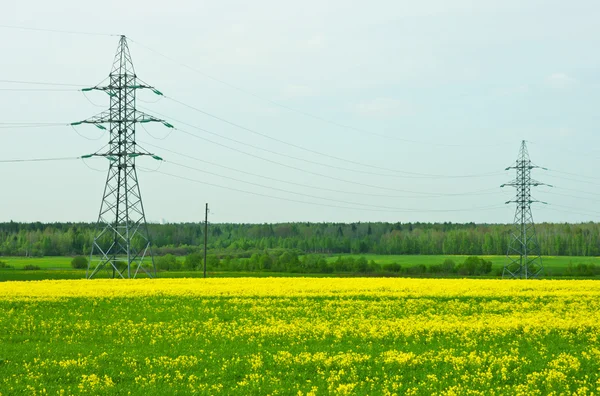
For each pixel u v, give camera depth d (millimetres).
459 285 53906
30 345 28172
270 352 26406
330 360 23953
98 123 59438
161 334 31156
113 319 35781
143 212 60375
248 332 31141
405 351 26562
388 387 20719
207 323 33844
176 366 23844
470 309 39750
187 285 53188
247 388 20641
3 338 30031
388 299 44625
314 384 21328
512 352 25953
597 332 31000
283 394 19984
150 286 52094
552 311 38969
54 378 22125
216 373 22688
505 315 36875
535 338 29141
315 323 34062
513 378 22297
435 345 27797
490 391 20250
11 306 40750
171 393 20031
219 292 47969
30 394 19875
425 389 20516
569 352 26281
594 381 21641
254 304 41969
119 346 28109
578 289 51531
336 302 42688
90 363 24281
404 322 33812
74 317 36469
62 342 29078
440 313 38031
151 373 22859
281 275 78062
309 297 45719
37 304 41844
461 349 26891
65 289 49531
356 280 59875
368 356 24781
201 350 26625
